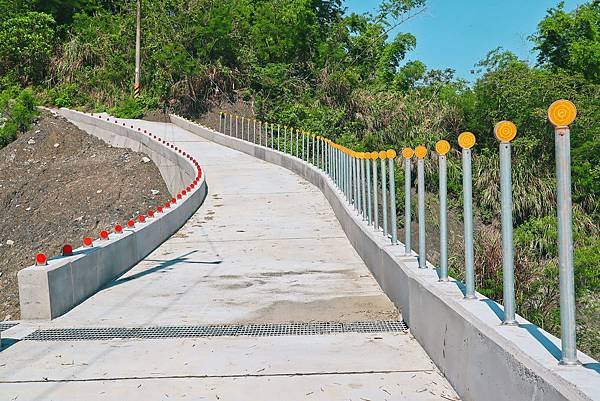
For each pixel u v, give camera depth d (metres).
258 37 40.88
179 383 5.43
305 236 13.00
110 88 40.94
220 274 9.88
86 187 26.80
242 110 37.81
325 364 5.78
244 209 16.19
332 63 40.31
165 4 40.59
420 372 5.48
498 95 28.48
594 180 23.66
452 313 5.07
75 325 7.26
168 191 26.25
